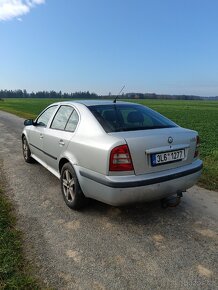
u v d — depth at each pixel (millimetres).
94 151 3830
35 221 4098
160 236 3729
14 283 2746
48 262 3143
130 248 3443
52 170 5449
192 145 4215
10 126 16734
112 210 4488
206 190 5543
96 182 3816
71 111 4930
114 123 4156
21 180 5930
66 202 4625
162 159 3842
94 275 2951
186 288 2783
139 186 3627
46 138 5434
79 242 3557
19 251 3281
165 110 56344
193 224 4066
